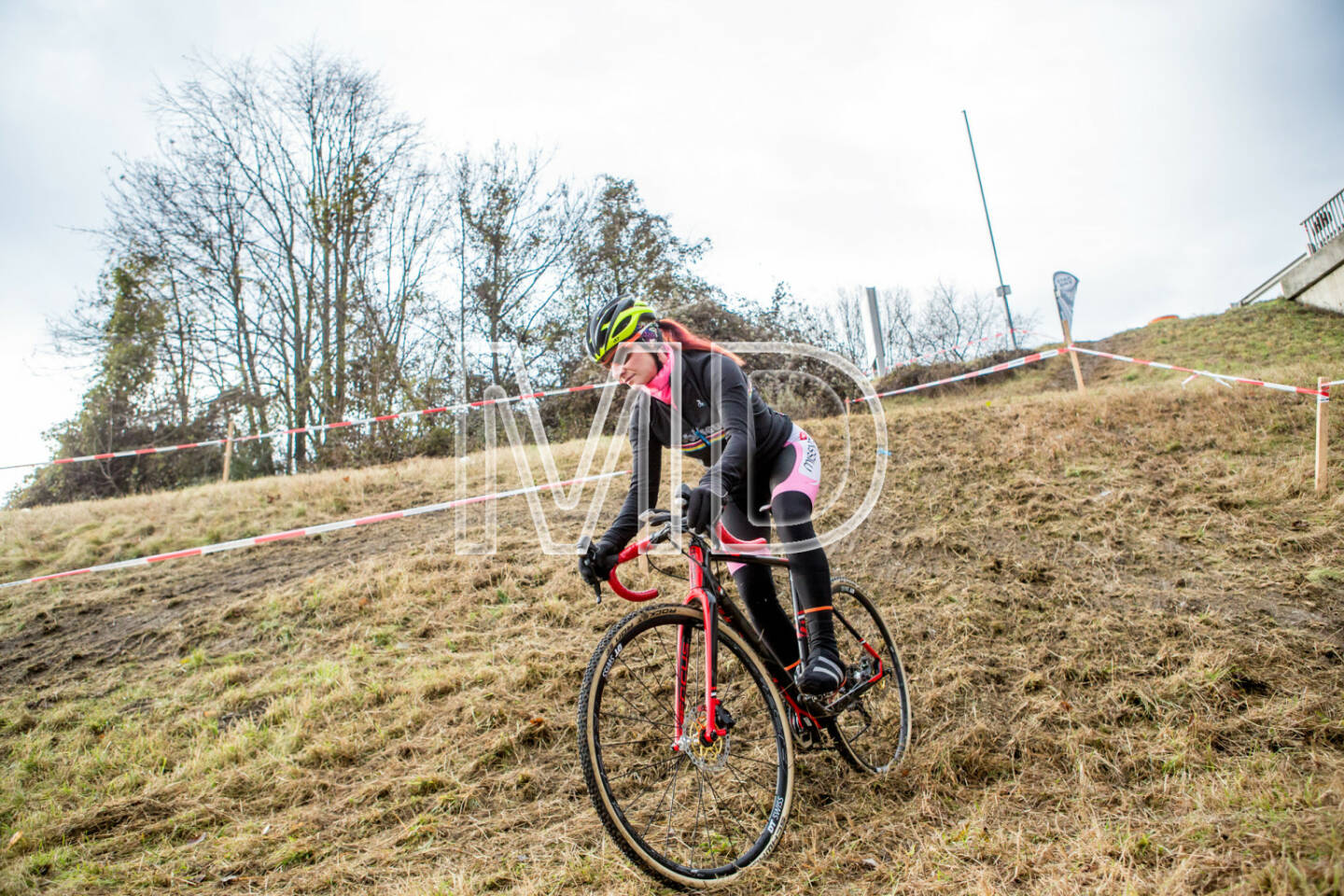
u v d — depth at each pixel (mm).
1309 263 14672
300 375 18516
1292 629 3398
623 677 2344
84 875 2443
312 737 3203
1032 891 1908
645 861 1954
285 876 2381
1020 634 3613
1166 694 2994
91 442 17047
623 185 19312
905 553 4559
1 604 5367
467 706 3307
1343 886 1587
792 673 2523
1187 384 7984
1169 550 4258
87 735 3494
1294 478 4844
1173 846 1997
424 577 4852
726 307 14156
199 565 5805
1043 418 6762
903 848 2238
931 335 22250
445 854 2412
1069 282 8461
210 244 18609
